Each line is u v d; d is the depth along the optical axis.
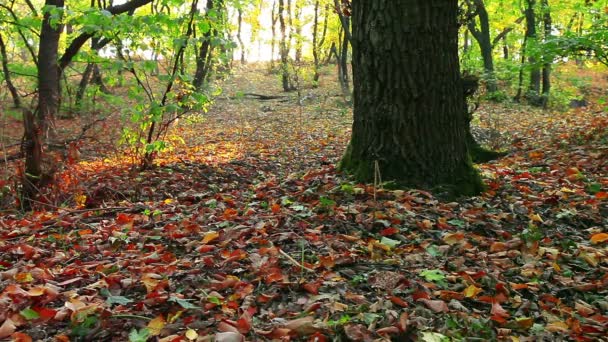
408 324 2.36
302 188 4.89
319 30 30.19
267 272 3.00
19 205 5.98
